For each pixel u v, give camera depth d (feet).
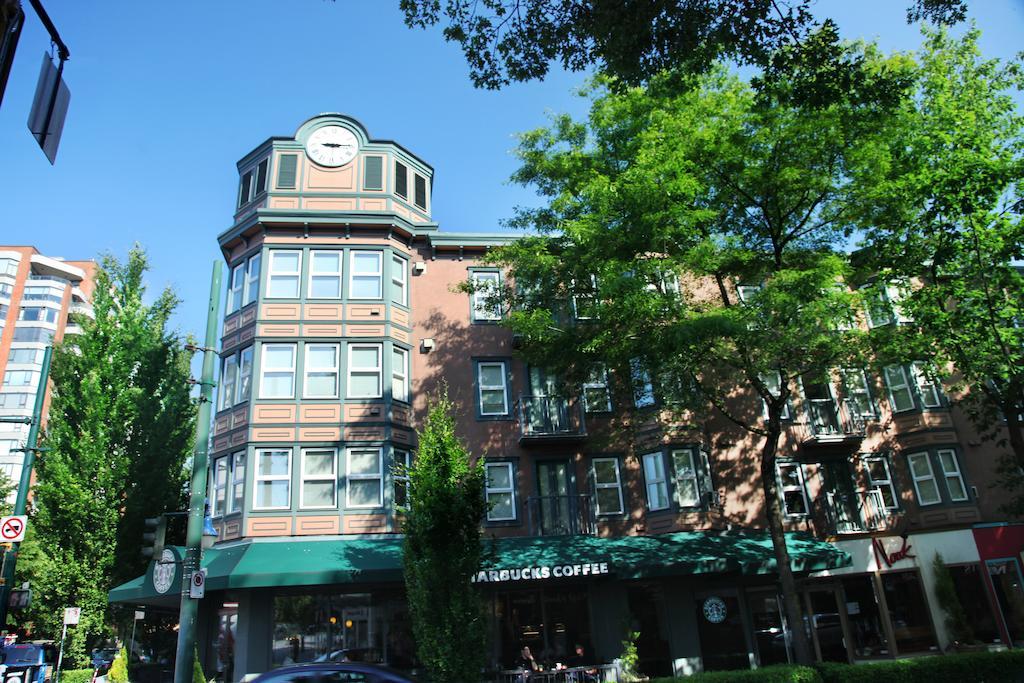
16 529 51.49
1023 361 54.29
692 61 33.71
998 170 50.67
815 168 51.37
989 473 74.38
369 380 67.62
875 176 50.06
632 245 50.29
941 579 69.26
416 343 71.82
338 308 69.05
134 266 84.84
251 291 69.97
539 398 70.38
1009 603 68.54
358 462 64.54
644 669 62.44
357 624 59.31
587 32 31.99
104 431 74.18
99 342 78.13
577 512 67.10
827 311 45.62
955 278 56.90
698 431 69.26
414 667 58.80
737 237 54.60
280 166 73.31
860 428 74.08
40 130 17.52
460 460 45.44
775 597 67.15
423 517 42.91
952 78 56.34
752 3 30.94
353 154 74.95
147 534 43.83
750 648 64.54
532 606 63.05
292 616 58.39
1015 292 55.21
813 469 72.84
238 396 66.54
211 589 54.95
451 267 75.77
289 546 59.47
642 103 53.93
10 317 196.03
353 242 71.77
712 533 66.13
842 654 66.64
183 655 41.34
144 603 65.67
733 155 50.11
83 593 69.92
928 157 54.65
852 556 69.82
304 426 64.49
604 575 61.77
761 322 47.34
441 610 41.68
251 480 61.98
